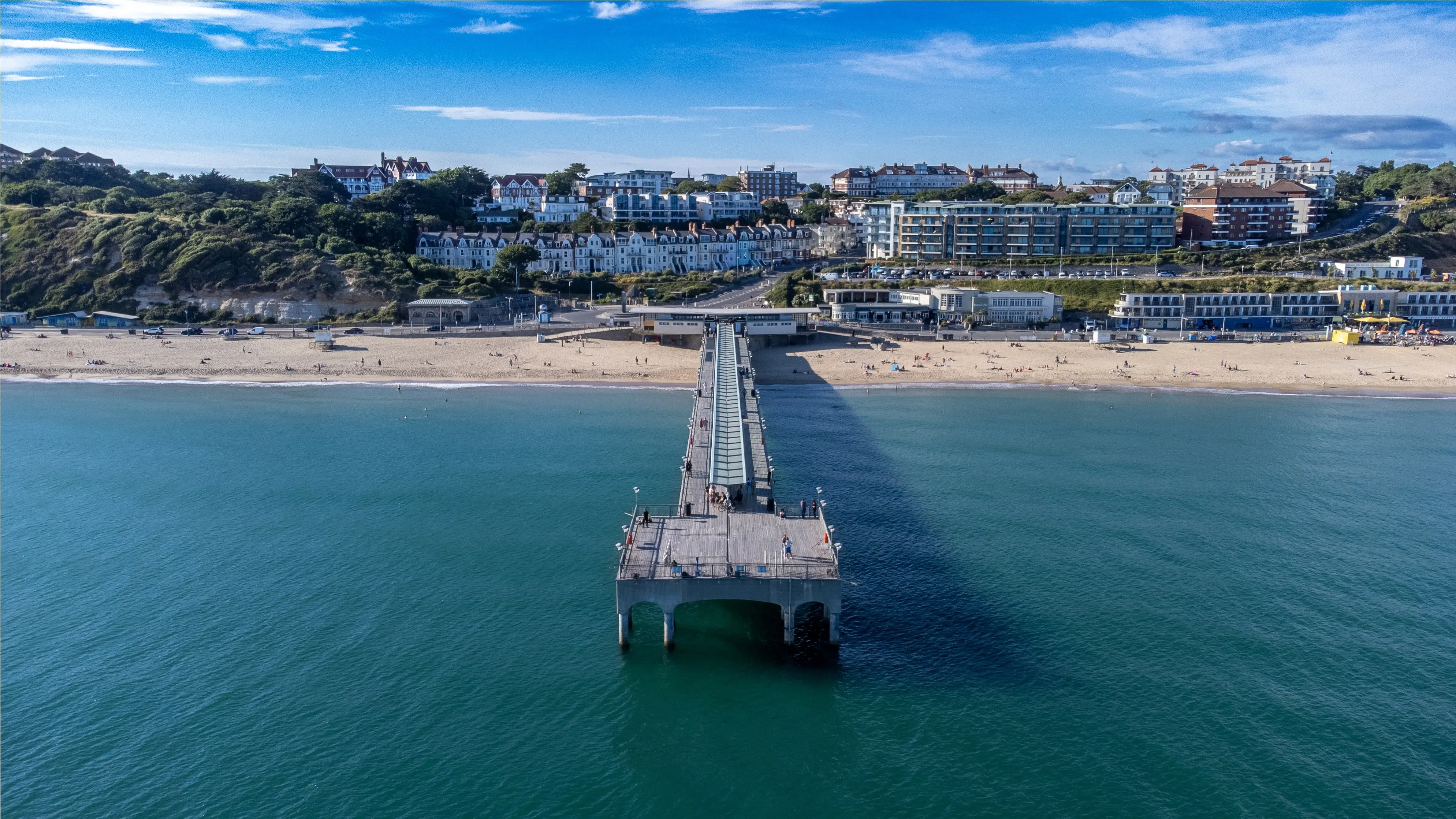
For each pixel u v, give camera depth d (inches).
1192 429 4429.1
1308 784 1790.1
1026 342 6697.8
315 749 1910.7
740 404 3585.1
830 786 1796.3
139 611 2485.2
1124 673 2165.4
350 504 3287.4
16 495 3412.9
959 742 1925.4
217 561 2802.7
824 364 6092.5
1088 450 4028.1
